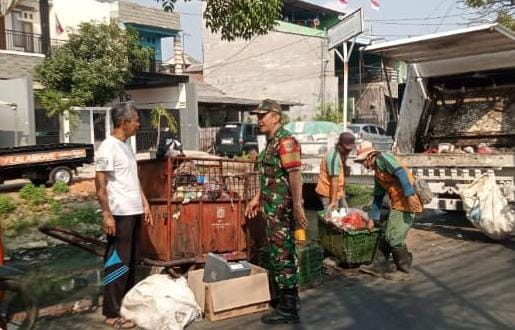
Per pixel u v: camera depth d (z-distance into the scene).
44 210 12.21
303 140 14.42
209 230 5.80
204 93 34.53
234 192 6.02
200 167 5.88
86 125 23.91
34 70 23.84
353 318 5.04
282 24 38.34
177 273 5.80
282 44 38.47
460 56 9.55
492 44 8.55
